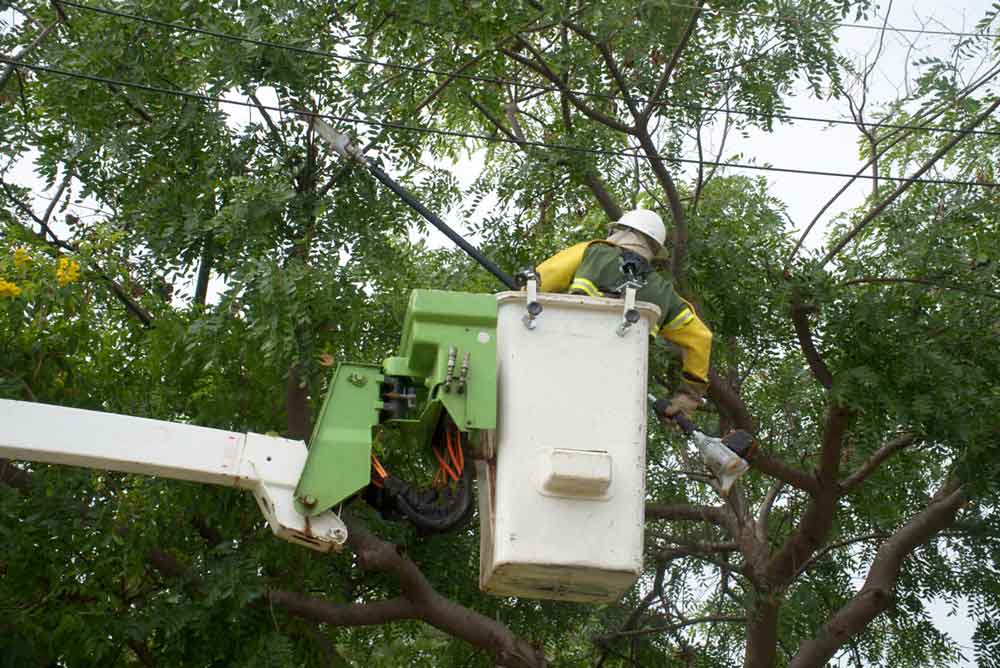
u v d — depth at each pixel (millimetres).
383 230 9742
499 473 5113
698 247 10812
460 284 10352
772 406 13062
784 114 10977
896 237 10836
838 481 11258
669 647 12898
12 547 8531
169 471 5332
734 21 11008
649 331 5441
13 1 10500
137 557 8812
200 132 9734
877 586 11367
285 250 9469
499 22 9938
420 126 10203
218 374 9578
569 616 11328
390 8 9852
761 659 11789
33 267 8859
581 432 5160
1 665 8430
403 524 10734
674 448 12906
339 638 12086
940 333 10508
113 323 10227
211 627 9547
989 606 12523
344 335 9609
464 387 5164
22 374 8914
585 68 10711
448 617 9789
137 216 10031
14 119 10445
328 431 5410
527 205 11523
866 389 10234
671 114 11086
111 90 9812
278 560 9648
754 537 12258
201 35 9297
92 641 8477
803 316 10766
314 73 9477
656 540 13555
